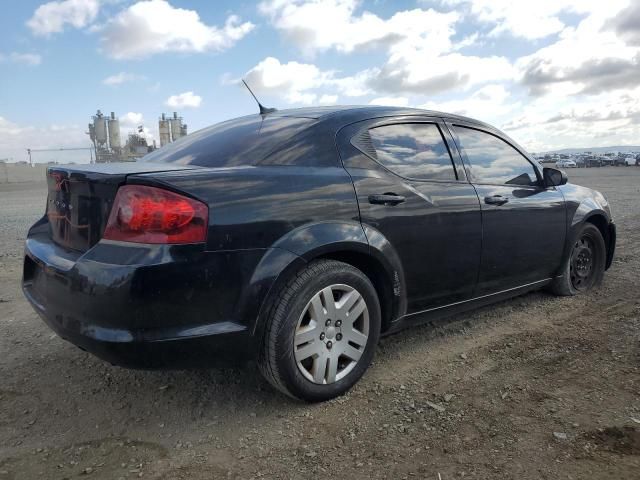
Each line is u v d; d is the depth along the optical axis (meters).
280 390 2.82
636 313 4.17
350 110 3.36
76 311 2.44
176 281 2.34
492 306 4.50
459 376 3.16
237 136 3.23
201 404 2.92
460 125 3.87
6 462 2.39
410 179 3.32
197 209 2.40
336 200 2.88
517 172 4.17
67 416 2.82
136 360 2.36
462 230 3.50
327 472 2.25
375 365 3.36
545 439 2.41
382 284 3.13
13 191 26.19
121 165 2.77
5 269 6.43
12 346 3.85
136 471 2.30
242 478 2.23
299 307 2.69
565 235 4.47
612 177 31.09
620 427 2.48
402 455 2.35
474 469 2.21
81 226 2.63
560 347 3.54
